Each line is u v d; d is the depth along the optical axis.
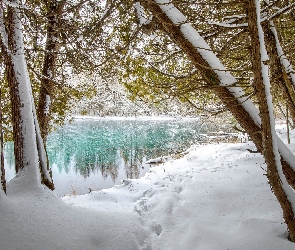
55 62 6.55
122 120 70.00
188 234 3.98
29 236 2.92
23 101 4.21
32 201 3.54
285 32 5.82
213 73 3.32
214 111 3.57
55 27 4.92
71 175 17.02
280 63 4.90
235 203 5.03
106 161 20.92
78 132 41.78
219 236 3.79
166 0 3.23
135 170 16.58
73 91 7.11
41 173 4.45
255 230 3.76
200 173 7.52
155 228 4.29
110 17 4.79
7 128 7.14
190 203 5.20
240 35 4.65
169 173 8.41
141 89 5.50
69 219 3.49
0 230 2.85
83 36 4.53
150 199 5.69
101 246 3.29
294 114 5.94
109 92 7.12
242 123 3.40
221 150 12.04
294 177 3.31
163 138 30.95
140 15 4.36
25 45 6.07
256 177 6.27
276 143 3.02
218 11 4.96
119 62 5.63
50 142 31.56
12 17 4.42
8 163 20.48
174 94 3.52
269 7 4.12
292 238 3.32
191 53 3.37
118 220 4.02
